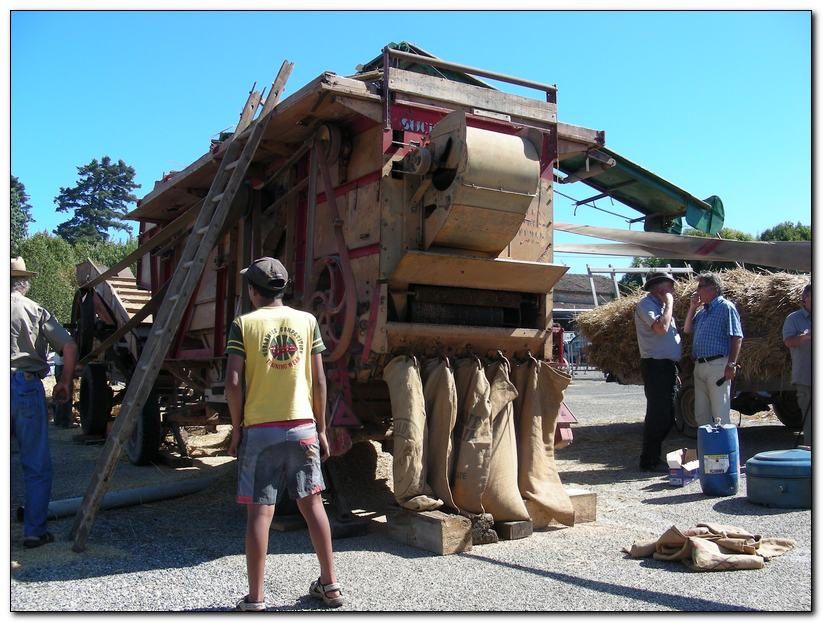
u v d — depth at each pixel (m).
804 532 5.18
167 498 6.67
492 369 5.62
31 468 5.16
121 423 5.15
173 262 9.63
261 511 3.80
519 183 5.34
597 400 18.31
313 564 4.60
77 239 76.06
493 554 4.84
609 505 6.32
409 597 3.96
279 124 6.13
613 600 3.87
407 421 5.19
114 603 3.92
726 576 4.28
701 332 7.51
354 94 5.49
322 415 4.13
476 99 5.98
